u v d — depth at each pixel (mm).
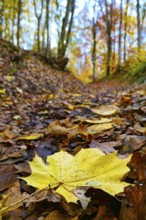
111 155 886
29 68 9984
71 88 10000
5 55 9656
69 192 757
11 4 15094
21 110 3861
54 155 997
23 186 1008
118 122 1834
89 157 936
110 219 708
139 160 830
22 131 2227
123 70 15742
